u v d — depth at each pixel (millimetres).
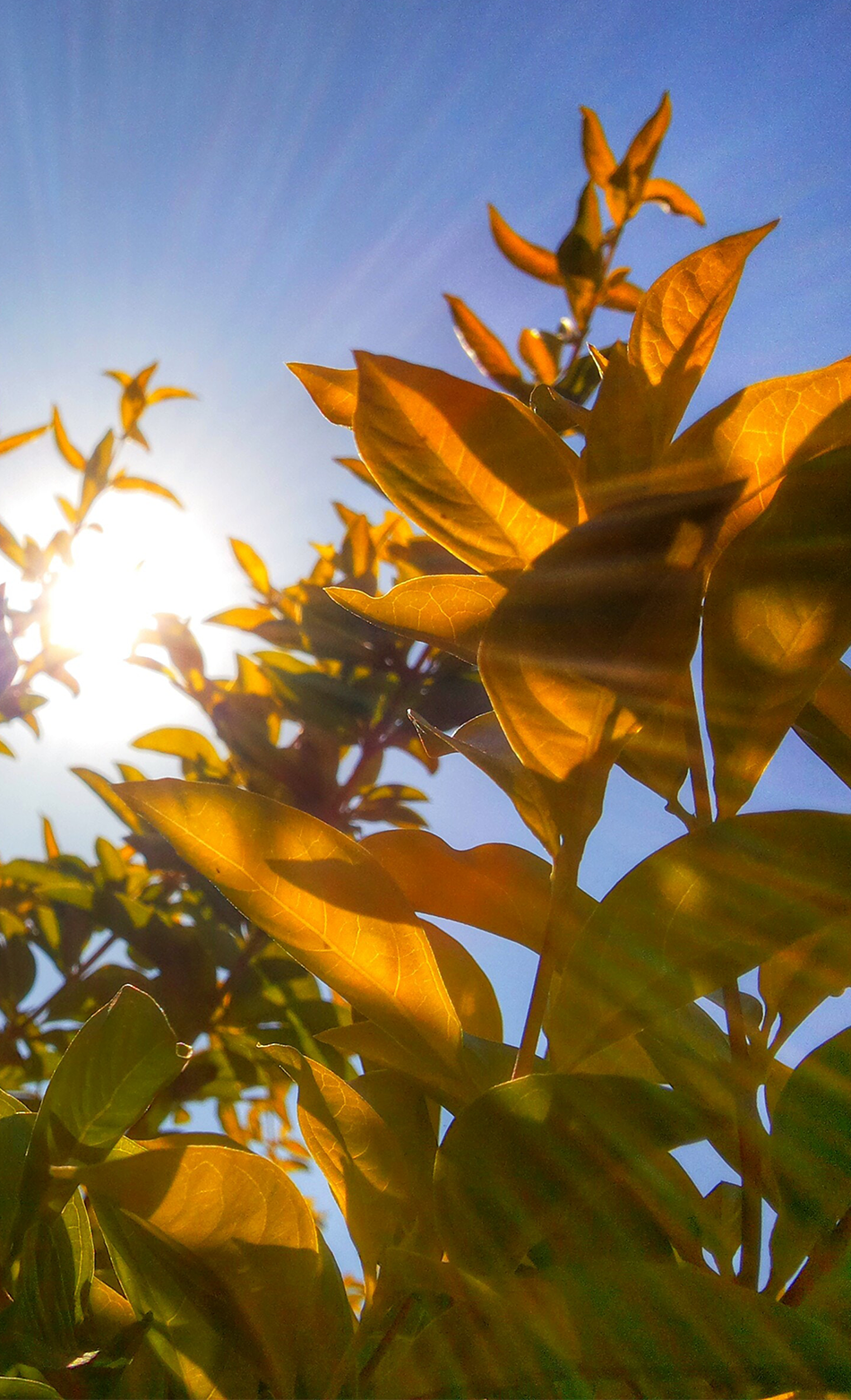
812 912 267
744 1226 275
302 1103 307
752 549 291
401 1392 249
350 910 298
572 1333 247
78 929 968
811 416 293
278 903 299
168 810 301
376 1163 303
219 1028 836
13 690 1020
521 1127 269
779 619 288
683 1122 270
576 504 302
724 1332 242
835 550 285
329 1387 271
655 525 281
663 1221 270
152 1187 272
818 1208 268
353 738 1023
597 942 273
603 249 1019
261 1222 278
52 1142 275
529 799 316
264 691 1075
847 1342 238
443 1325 252
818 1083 277
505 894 359
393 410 302
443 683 999
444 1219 265
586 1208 269
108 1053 282
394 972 296
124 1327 295
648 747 321
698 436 295
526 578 282
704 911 271
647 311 312
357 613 331
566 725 287
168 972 849
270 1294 279
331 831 305
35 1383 242
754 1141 280
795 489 288
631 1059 343
